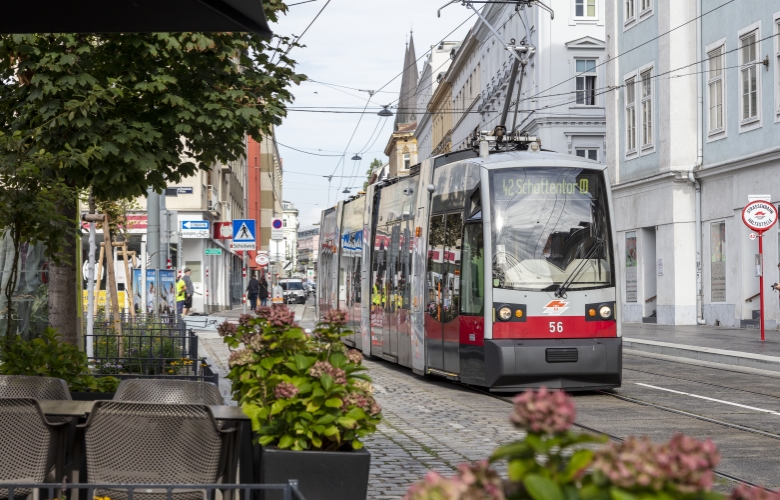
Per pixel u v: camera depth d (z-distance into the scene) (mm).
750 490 2320
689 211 35281
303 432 5828
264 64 12898
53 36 11156
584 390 16625
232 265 76500
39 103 11172
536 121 52031
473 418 13289
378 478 8938
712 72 33906
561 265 15875
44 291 15156
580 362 15570
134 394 7422
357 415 5934
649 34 37312
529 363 15445
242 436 6777
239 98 12109
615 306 15961
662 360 22250
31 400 6027
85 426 5945
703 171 33969
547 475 2395
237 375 6508
